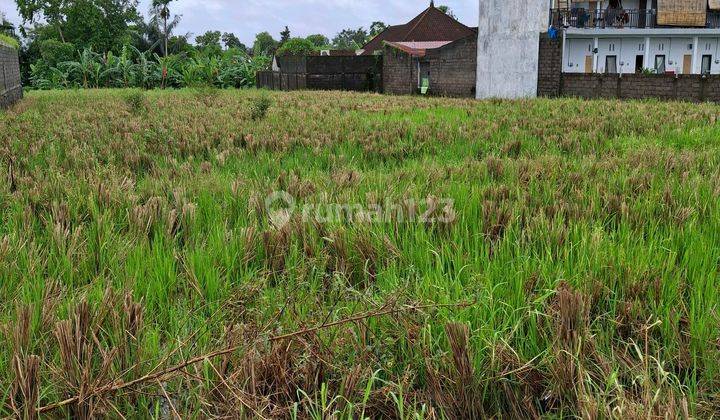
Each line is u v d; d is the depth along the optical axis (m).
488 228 4.57
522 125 12.60
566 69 36.09
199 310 3.28
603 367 2.69
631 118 13.56
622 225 4.49
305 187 5.83
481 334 2.79
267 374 2.64
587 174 6.44
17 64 26.61
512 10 29.36
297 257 4.02
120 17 58.91
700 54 35.59
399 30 53.34
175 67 43.69
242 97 24.81
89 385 2.37
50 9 54.50
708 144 9.75
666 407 2.36
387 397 2.55
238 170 7.46
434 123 12.87
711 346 2.86
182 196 5.39
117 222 4.86
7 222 4.77
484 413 2.56
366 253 4.05
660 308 3.17
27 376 2.32
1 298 3.32
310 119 13.91
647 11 35.91
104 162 8.02
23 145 9.01
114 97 24.88
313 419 2.38
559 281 3.39
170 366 2.65
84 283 3.73
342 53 59.22
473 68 31.67
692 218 4.71
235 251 4.07
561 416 2.48
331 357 2.73
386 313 2.84
